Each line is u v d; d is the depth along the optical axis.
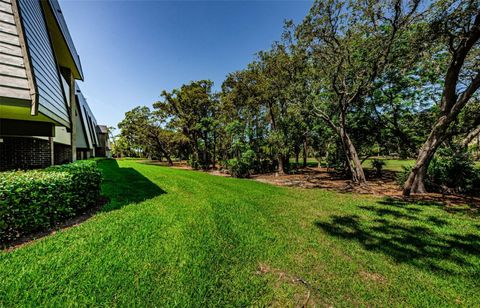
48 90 4.12
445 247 3.00
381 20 6.72
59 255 2.42
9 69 2.95
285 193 7.04
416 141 10.05
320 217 4.38
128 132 24.56
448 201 5.96
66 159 11.09
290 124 12.76
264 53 12.74
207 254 2.60
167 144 24.95
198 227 3.50
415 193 7.20
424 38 6.00
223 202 5.36
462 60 5.92
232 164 12.74
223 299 1.86
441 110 6.47
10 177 3.05
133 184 7.55
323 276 2.27
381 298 1.95
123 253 2.53
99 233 3.07
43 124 5.23
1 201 2.63
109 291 1.87
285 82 11.83
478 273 2.35
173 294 1.88
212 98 20.08
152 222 3.61
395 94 9.47
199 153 21.31
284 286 2.08
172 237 3.04
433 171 7.52
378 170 12.57
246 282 2.11
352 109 10.84
